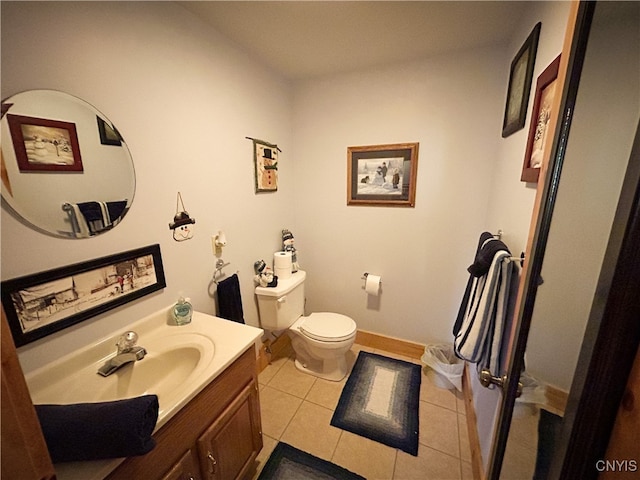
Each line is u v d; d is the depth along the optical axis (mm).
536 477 646
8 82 799
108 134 1050
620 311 405
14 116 815
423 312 2219
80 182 982
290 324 2027
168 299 1349
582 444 465
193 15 1337
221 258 1661
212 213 1569
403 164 2012
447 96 1812
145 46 1148
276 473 1365
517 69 1379
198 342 1171
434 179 1960
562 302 572
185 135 1364
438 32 1497
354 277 2381
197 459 973
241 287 1855
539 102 1023
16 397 424
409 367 2152
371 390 1909
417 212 2059
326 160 2240
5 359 411
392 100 1949
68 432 646
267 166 2002
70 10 912
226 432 1094
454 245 2010
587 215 501
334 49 1687
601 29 500
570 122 579
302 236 2488
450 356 2111
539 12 1122
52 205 913
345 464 1408
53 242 923
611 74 464
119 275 1115
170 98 1274
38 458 454
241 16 1350
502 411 788
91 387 948
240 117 1711
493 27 1448
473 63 1712
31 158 857
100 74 1009
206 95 1458
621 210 410
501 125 1702
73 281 972
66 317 960
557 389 572
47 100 881
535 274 668
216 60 1494
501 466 821
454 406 1772
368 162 2107
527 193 1100
